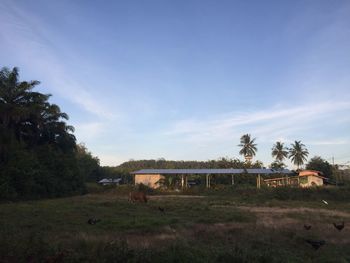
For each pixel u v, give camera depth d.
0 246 9.30
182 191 57.66
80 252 9.34
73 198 42.03
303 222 19.55
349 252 11.73
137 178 69.56
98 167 95.19
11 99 42.34
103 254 9.01
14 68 42.88
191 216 22.28
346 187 49.31
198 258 8.99
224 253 9.59
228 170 69.12
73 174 52.97
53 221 18.61
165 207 27.88
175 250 9.36
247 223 18.64
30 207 26.38
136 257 8.75
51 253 8.98
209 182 71.56
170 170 70.25
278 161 80.44
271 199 45.09
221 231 15.09
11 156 40.00
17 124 45.84
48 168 47.62
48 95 50.41
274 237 13.92
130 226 16.70
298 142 82.88
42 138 52.69
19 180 39.59
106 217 20.78
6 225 15.62
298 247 12.46
